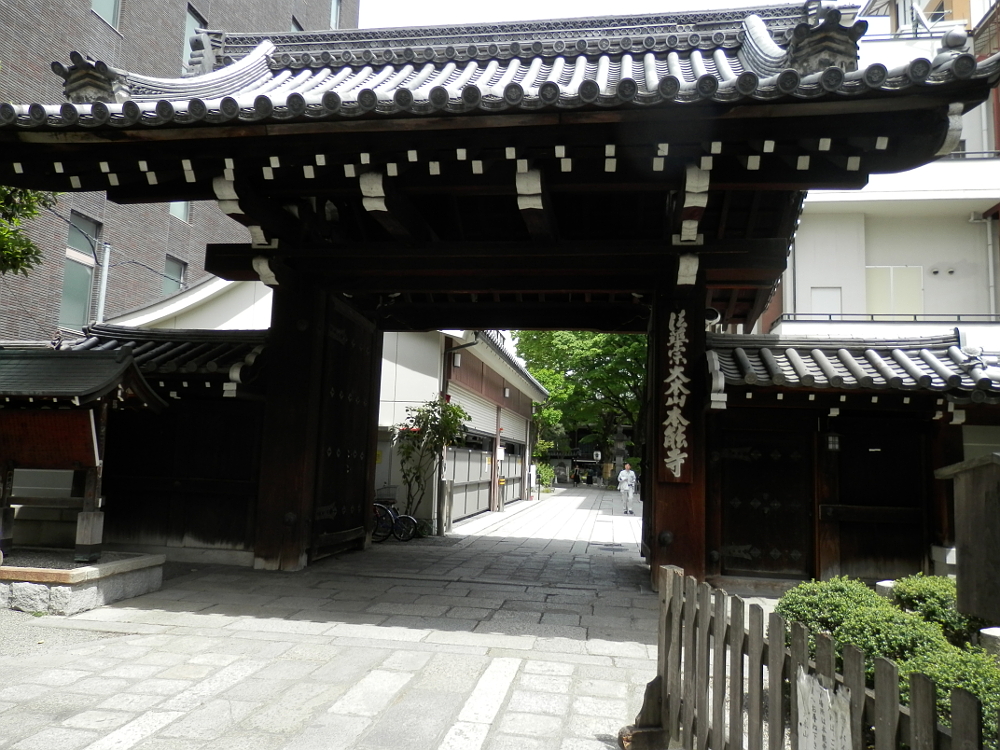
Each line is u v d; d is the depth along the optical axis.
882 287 13.64
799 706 2.47
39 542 8.34
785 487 7.94
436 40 9.54
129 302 17.14
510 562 9.73
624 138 5.62
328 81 8.94
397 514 12.45
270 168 6.37
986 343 12.38
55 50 14.56
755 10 8.85
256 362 8.66
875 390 7.09
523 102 5.25
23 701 3.99
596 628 5.99
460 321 10.86
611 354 29.50
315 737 3.60
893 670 1.98
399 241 7.79
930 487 7.59
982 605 4.29
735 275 7.80
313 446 8.66
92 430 6.38
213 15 19.97
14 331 13.77
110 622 5.78
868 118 5.26
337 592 7.21
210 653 5.00
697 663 3.21
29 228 14.05
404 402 13.87
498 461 20.38
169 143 6.25
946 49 4.82
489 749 3.50
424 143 5.89
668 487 7.64
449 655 5.08
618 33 9.17
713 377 7.05
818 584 4.31
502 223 8.92
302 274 8.61
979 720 1.66
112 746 3.43
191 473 8.94
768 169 6.05
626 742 3.49
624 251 7.32
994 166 13.03
